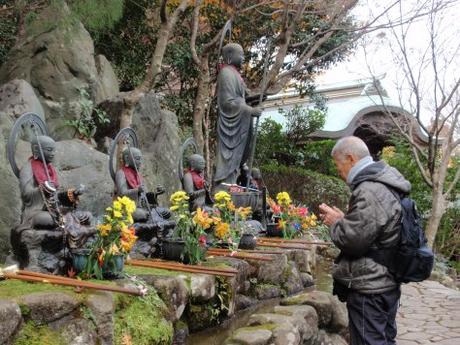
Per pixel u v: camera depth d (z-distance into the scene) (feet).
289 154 49.80
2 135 21.53
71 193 13.30
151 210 17.62
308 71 46.83
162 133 31.58
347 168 10.81
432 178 38.70
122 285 11.44
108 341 9.86
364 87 52.80
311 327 15.35
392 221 10.03
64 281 10.42
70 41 29.78
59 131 28.58
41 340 8.91
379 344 10.09
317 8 39.91
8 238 19.65
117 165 25.39
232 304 15.25
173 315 12.46
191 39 34.14
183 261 15.87
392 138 49.47
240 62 26.78
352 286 10.34
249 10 40.32
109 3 28.14
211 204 21.63
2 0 33.55
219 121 25.95
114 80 34.42
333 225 10.39
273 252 19.92
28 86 26.21
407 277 10.18
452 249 46.34
